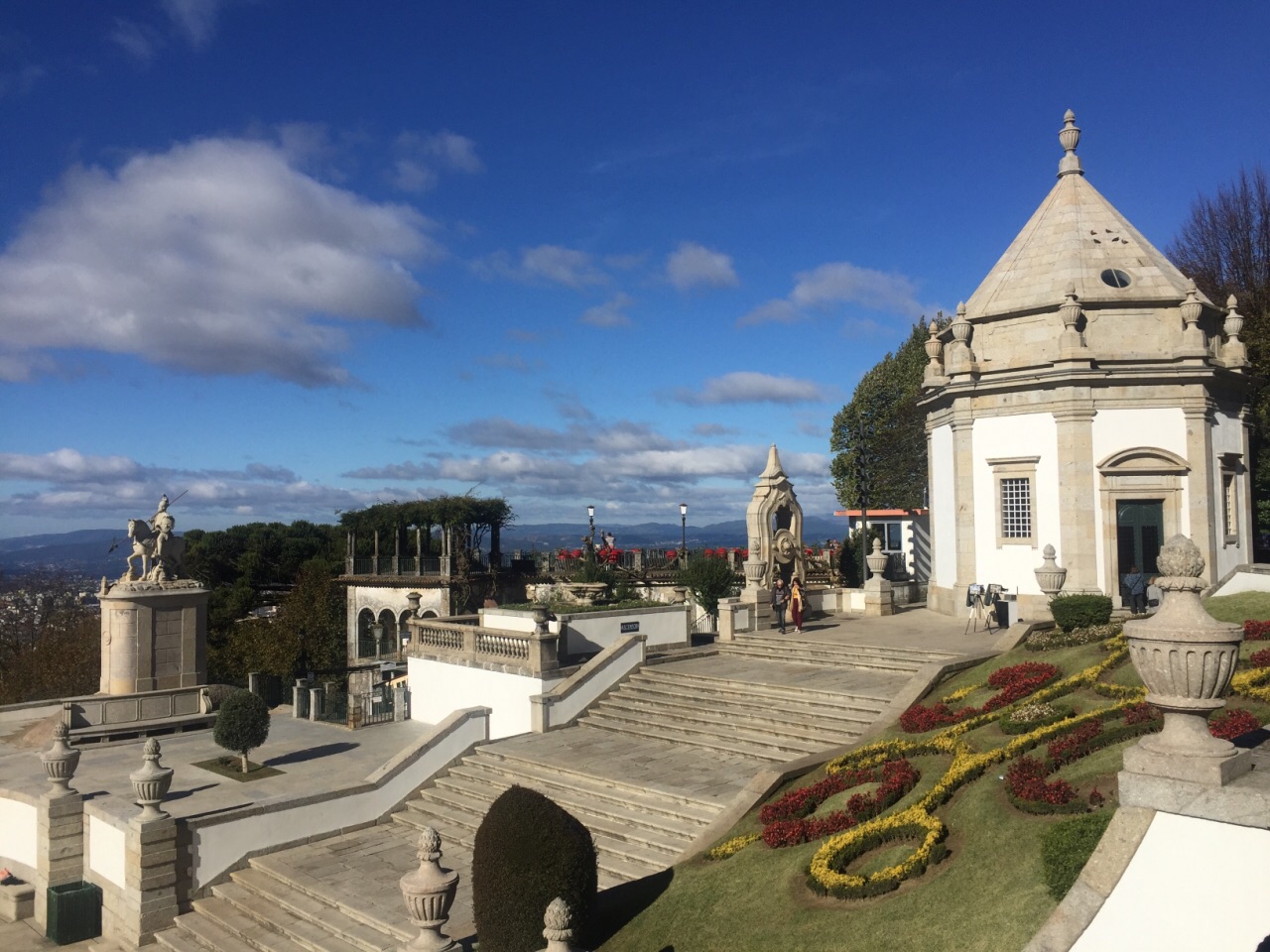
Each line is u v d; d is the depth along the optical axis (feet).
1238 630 22.20
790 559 101.30
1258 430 111.14
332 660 141.38
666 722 68.90
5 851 61.46
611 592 102.22
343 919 47.80
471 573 160.45
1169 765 22.68
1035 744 43.14
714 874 40.37
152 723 82.74
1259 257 134.51
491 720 78.18
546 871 36.19
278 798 57.57
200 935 50.06
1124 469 92.02
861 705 64.80
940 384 104.27
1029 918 28.40
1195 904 22.03
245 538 215.31
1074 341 92.48
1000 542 97.96
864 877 34.91
